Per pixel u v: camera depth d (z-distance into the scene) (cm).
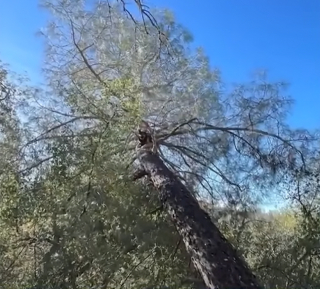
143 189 651
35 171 632
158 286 635
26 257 668
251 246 723
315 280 670
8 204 591
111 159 614
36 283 609
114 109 622
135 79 684
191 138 785
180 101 751
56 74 715
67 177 609
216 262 434
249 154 761
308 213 689
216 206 759
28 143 646
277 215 760
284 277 683
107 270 620
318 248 662
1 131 650
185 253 643
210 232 479
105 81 642
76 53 720
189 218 502
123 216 608
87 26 718
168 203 542
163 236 627
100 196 597
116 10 681
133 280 649
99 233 598
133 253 627
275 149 753
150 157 659
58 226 607
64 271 614
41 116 681
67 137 625
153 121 767
